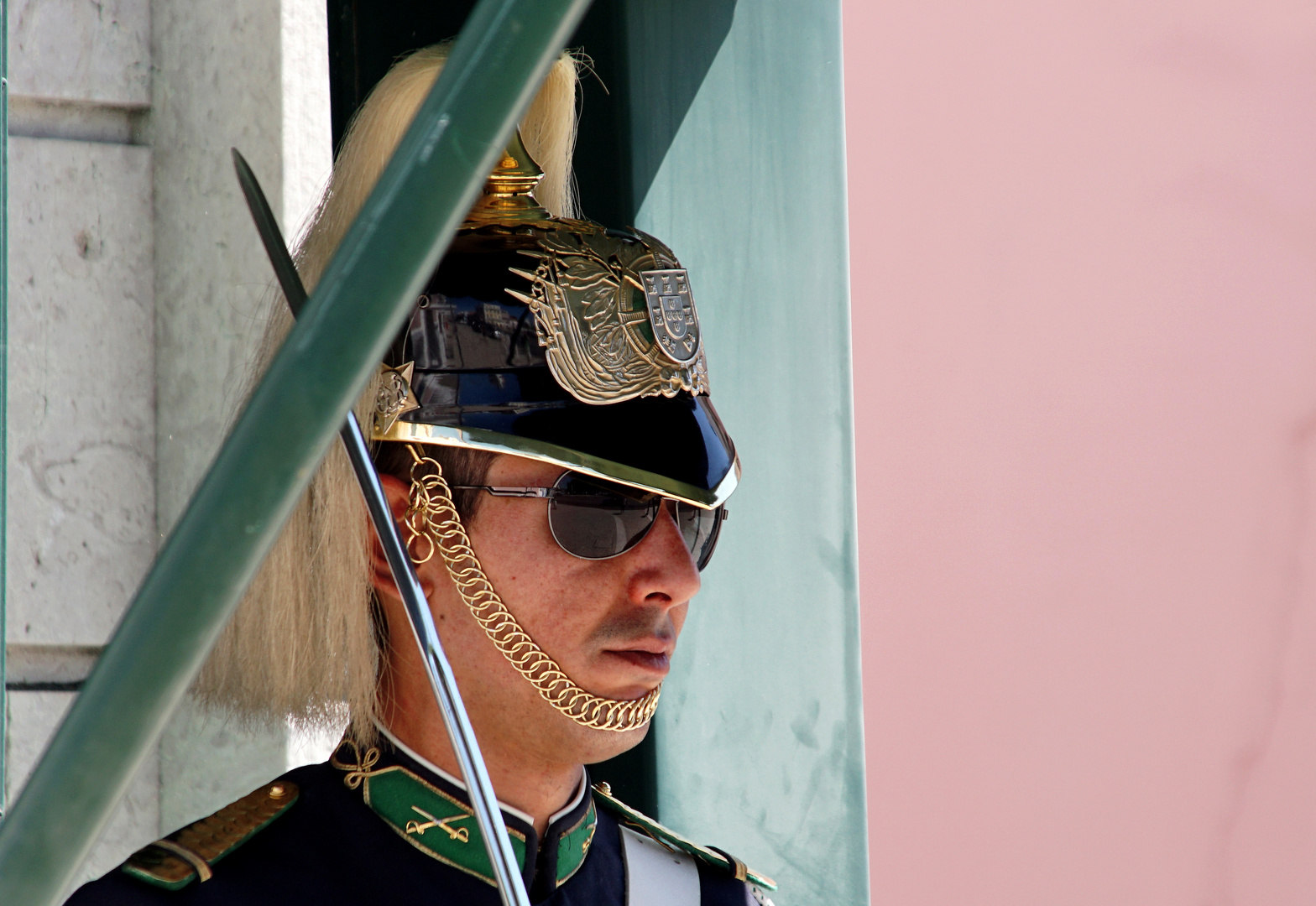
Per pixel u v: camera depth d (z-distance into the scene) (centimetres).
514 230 374
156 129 480
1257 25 719
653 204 595
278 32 486
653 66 594
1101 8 709
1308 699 727
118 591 473
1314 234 720
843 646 630
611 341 366
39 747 462
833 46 627
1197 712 718
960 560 701
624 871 422
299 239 430
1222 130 718
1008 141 704
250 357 433
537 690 365
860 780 635
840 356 629
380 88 412
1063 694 709
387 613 379
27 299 461
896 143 693
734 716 612
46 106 467
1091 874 711
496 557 362
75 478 467
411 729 378
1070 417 709
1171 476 716
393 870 367
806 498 623
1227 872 719
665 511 373
